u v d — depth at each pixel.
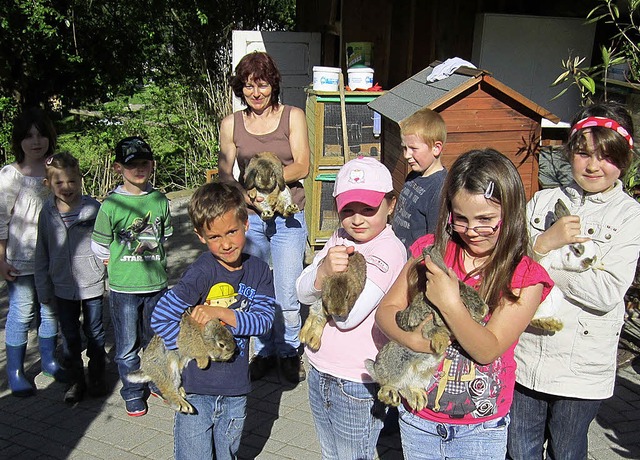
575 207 3.12
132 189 4.52
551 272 2.96
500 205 2.45
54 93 14.89
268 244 5.00
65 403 4.87
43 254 4.75
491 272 2.50
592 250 2.88
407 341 2.48
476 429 2.62
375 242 3.17
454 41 7.73
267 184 4.66
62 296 4.70
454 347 2.57
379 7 7.98
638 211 2.95
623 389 4.95
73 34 14.05
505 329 2.46
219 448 3.46
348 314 2.95
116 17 14.41
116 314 4.54
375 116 7.32
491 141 5.68
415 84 6.27
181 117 12.77
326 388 3.16
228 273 3.39
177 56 14.14
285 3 15.20
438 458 2.67
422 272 2.59
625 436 4.37
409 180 4.52
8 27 13.06
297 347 5.11
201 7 13.97
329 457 3.33
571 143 3.03
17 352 4.96
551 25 7.24
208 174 8.88
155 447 4.30
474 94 5.55
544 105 7.44
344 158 7.05
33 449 4.30
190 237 8.75
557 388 3.02
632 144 3.04
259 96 4.82
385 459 4.11
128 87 15.06
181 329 3.21
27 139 4.84
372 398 3.10
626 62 5.91
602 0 6.38
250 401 4.86
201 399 3.30
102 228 4.43
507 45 7.30
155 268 4.56
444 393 2.58
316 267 3.14
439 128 4.28
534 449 3.24
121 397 4.95
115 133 12.01
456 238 2.69
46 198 4.88
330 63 9.62
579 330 2.98
